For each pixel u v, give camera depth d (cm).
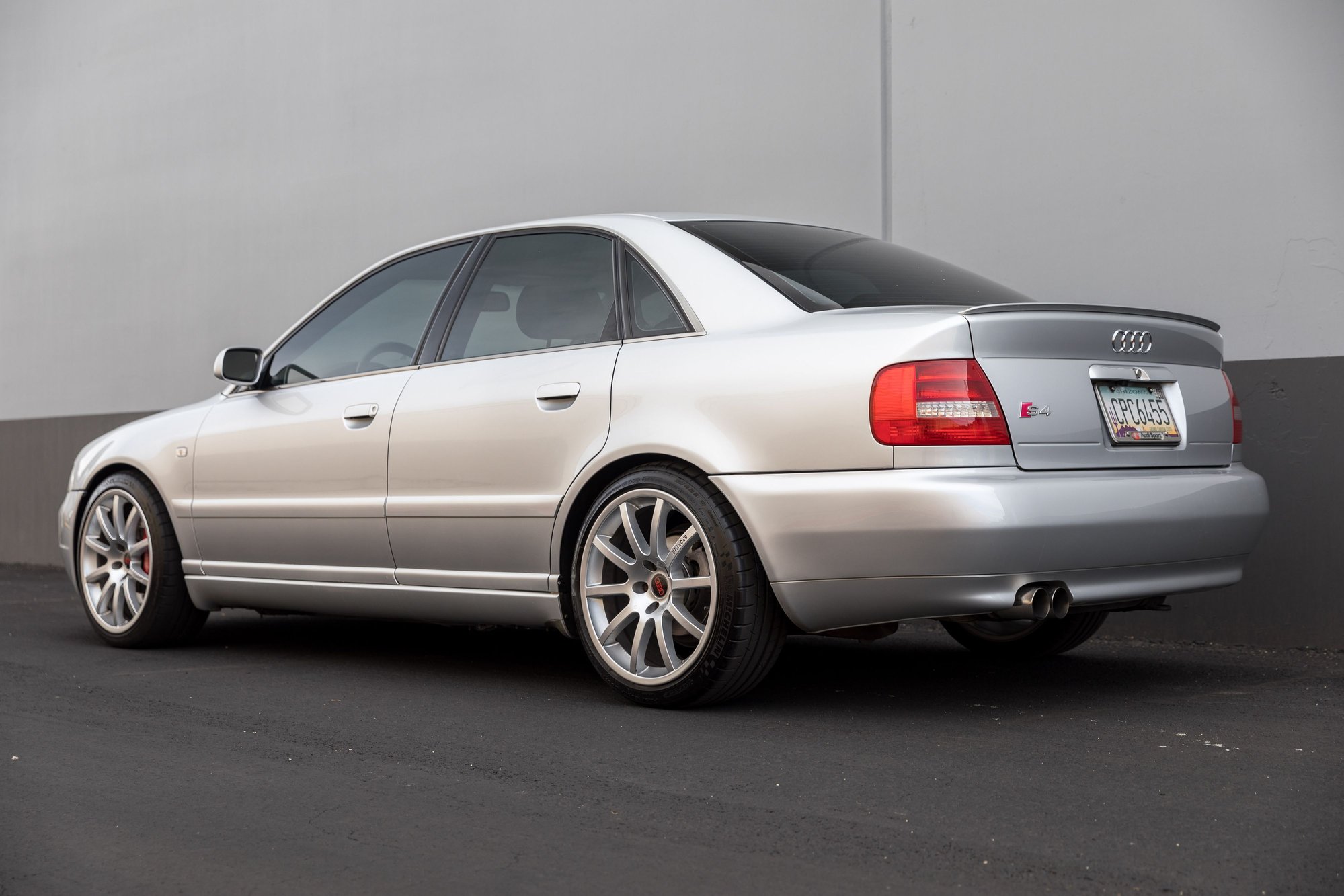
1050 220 552
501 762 314
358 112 802
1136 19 529
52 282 968
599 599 387
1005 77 562
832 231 442
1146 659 472
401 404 438
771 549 348
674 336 381
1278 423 495
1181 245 519
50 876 233
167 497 509
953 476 326
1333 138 486
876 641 520
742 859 238
